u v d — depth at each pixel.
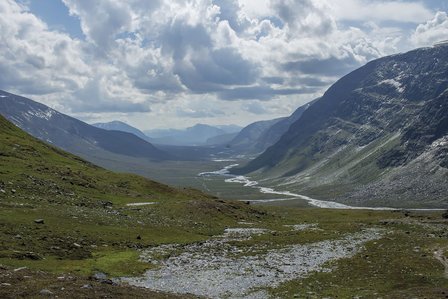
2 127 160.38
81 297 30.70
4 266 39.06
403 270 56.66
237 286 48.91
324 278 53.72
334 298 44.19
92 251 58.47
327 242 84.00
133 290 36.16
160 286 47.00
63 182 106.25
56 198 87.62
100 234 67.31
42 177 101.88
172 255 63.78
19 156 120.94
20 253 48.62
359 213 177.38
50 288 31.94
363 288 48.75
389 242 82.56
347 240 87.19
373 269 57.94
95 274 44.06
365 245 79.94
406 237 90.69
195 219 101.56
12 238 53.88
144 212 95.62
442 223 128.50
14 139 145.62
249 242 80.31
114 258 56.47
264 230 100.62
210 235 87.31
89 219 75.00
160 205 108.19
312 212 180.38
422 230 109.25
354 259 65.00
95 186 115.44
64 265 48.88
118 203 103.75
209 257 64.62
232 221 111.88
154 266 56.19
